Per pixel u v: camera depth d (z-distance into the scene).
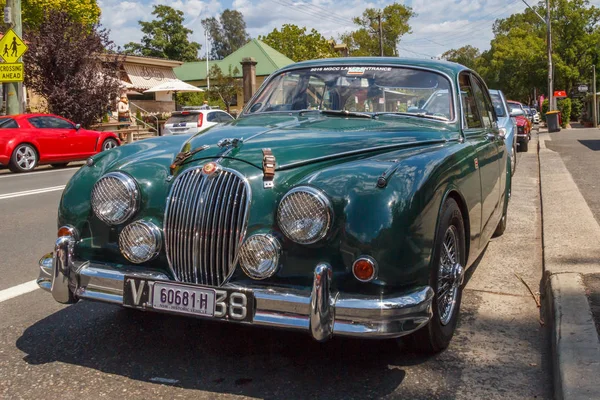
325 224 2.79
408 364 3.29
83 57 19.88
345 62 4.60
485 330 3.77
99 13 33.88
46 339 3.68
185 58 67.75
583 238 5.32
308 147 3.31
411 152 3.36
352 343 3.57
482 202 4.27
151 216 3.23
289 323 2.81
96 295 3.23
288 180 3.06
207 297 2.96
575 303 3.69
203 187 3.09
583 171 10.93
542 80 64.62
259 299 2.87
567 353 3.03
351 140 3.47
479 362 3.31
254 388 3.04
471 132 4.31
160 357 3.41
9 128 14.52
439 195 3.13
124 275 3.16
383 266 2.79
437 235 3.10
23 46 16.44
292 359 3.37
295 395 2.96
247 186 3.02
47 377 3.17
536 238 6.18
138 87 31.39
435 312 3.17
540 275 4.90
